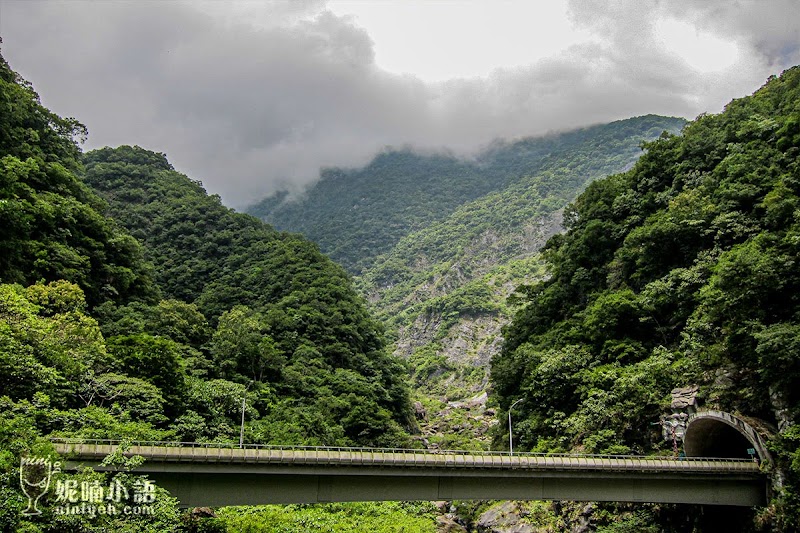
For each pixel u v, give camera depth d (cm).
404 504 7625
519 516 6462
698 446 5119
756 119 7412
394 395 11525
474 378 19038
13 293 5206
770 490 4344
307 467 3934
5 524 2916
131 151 17662
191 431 6247
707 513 4747
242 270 13012
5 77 9500
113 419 5047
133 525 3381
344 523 6169
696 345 5562
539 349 7750
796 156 6291
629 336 6744
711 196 6856
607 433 5809
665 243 6931
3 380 4497
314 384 9481
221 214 14975
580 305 8056
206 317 11456
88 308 8031
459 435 12031
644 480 4509
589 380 6412
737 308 5062
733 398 4975
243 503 3844
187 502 3738
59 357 5081
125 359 6288
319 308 11575
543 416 6888
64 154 10444
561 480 4469
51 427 4625
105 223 9375
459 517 7462
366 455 4000
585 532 5481
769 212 5650
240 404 7319
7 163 7112
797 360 4325
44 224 7438
